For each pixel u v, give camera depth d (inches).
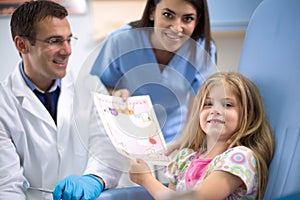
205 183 39.0
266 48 45.3
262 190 40.3
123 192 43.3
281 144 41.0
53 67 46.0
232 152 40.1
